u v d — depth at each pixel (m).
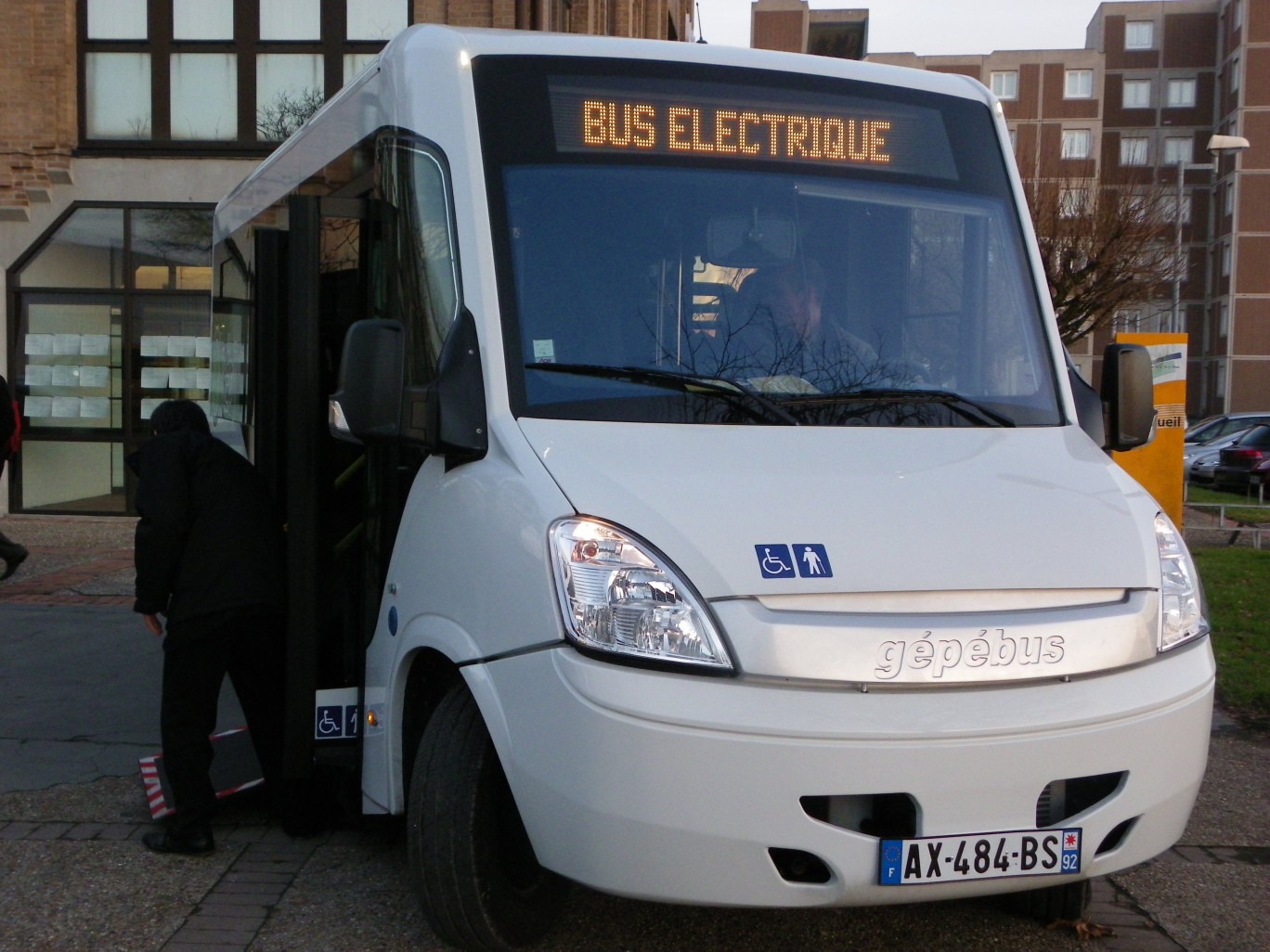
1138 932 4.14
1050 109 71.94
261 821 5.10
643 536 3.17
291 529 4.48
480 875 3.53
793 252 4.12
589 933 3.98
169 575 4.51
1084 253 26.16
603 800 3.03
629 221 3.96
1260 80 65.94
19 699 6.97
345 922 4.06
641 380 3.73
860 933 4.06
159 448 4.55
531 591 3.23
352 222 4.68
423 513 3.84
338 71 14.41
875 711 3.05
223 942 3.91
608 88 4.13
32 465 14.52
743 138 4.22
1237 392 66.50
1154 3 71.56
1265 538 17.62
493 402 3.62
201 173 14.38
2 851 4.70
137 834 4.90
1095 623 3.29
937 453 3.74
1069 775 3.17
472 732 3.56
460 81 4.02
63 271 14.42
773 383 3.86
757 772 2.99
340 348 4.66
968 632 3.17
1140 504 3.72
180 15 14.42
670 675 3.05
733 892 3.03
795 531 3.26
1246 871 4.74
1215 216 69.25
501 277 3.77
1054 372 4.26
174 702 4.60
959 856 3.09
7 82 14.12
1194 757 3.40
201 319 14.48
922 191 4.38
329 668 4.55
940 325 4.20
